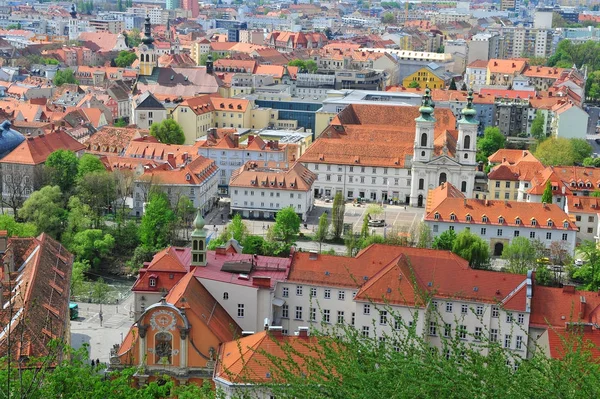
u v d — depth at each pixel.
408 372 84.94
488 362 87.81
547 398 81.31
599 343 183.75
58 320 195.00
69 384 131.88
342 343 101.56
